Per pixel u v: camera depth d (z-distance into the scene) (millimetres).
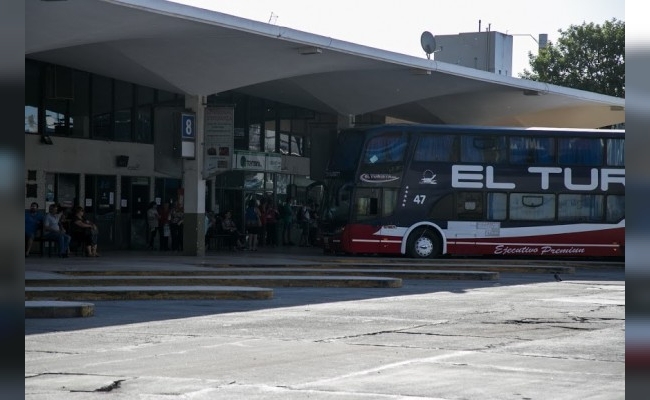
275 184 41062
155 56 28781
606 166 32562
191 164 30734
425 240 31859
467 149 32188
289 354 10812
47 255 29734
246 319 14539
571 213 32438
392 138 31938
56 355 10609
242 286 20844
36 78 30000
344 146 32312
